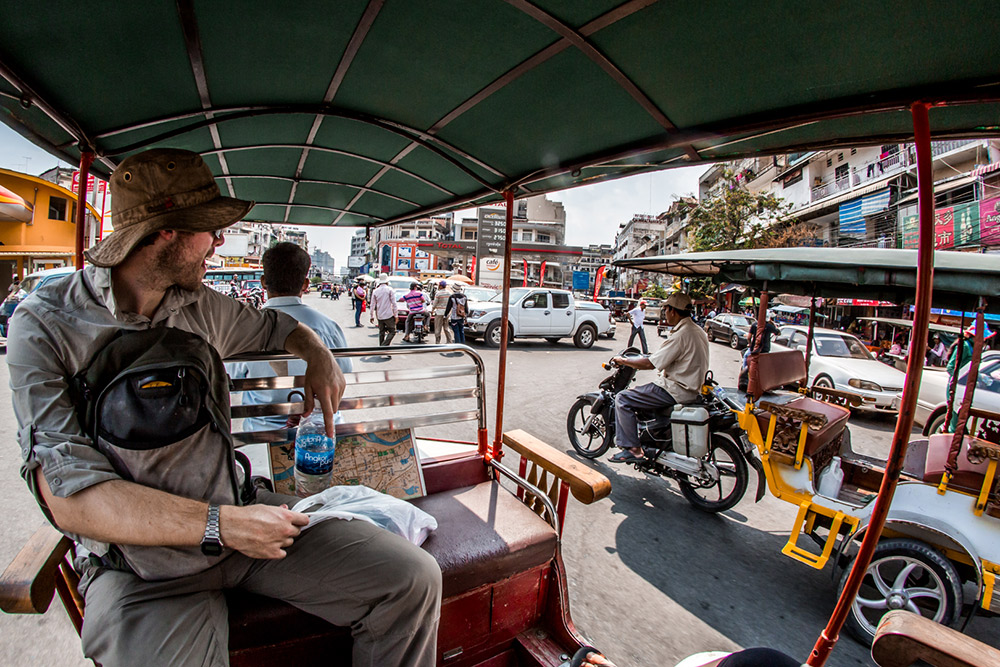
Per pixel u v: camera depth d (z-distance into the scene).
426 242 39.84
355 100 2.02
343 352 1.93
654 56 1.56
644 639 2.47
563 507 2.04
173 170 1.16
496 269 33.50
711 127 1.93
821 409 3.43
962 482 2.50
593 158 2.31
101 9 1.33
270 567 1.28
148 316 1.23
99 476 1.03
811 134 1.96
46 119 1.82
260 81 1.84
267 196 3.45
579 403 4.93
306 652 1.38
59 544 1.38
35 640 2.22
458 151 2.42
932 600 2.49
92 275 1.17
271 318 1.67
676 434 3.95
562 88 1.82
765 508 4.07
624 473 4.67
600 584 2.92
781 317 20.22
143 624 1.11
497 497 2.10
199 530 1.09
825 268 2.89
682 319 4.12
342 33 1.55
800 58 1.47
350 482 1.95
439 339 11.57
